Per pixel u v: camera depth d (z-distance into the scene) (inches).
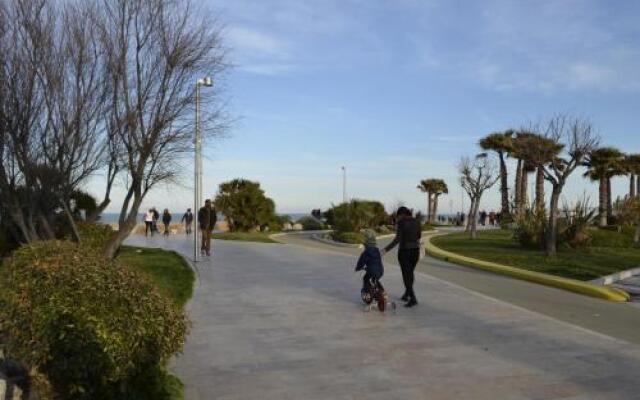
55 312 179.9
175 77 504.1
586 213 960.3
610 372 267.7
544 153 852.6
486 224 2411.4
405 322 373.7
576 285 535.5
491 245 1013.8
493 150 1871.3
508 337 334.6
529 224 959.0
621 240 1029.8
